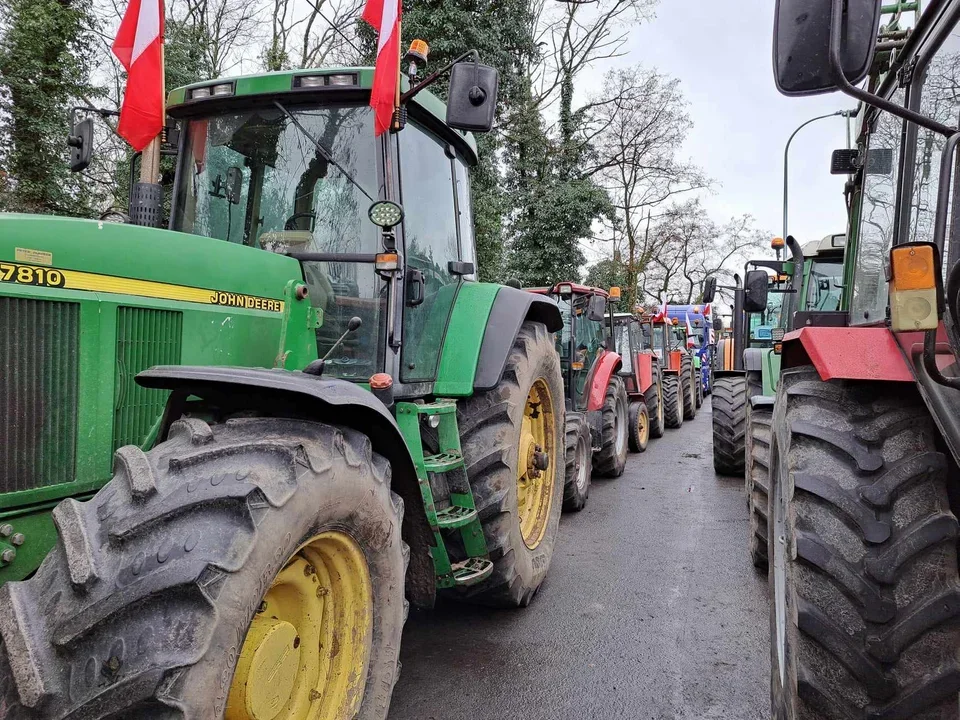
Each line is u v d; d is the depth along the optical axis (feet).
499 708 9.46
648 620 12.33
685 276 120.16
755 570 14.97
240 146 10.48
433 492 10.20
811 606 6.36
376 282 9.85
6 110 31.78
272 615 6.56
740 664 10.71
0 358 6.07
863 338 7.34
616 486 23.86
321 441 6.61
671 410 41.52
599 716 9.29
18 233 6.26
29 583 5.29
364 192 9.94
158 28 10.64
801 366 8.48
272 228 10.26
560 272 63.62
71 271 6.62
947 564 6.06
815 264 20.90
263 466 5.90
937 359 6.16
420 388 10.65
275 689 6.18
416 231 10.82
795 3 5.53
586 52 72.28
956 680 5.77
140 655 4.81
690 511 20.20
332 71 9.87
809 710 6.35
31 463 6.26
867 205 10.10
